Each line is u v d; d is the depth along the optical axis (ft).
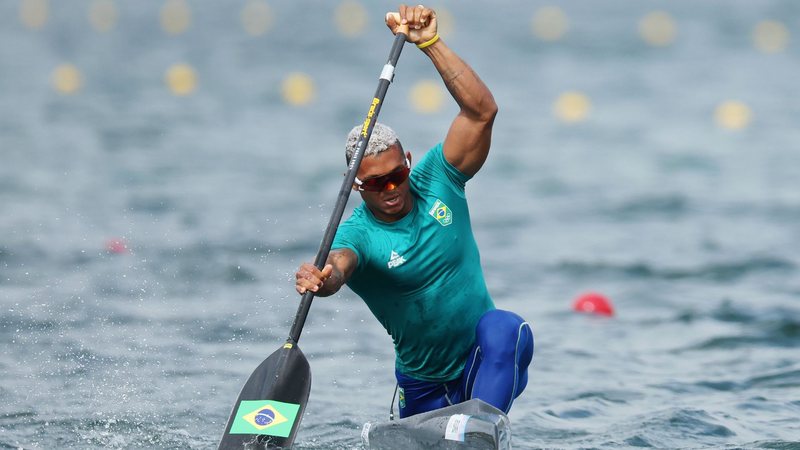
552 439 69.72
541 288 125.39
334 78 321.52
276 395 56.85
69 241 136.98
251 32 450.71
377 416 75.41
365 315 110.22
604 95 296.51
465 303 59.16
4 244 133.80
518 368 58.29
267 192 173.17
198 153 208.23
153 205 161.07
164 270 124.67
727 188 185.57
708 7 548.72
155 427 69.92
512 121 257.75
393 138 55.77
